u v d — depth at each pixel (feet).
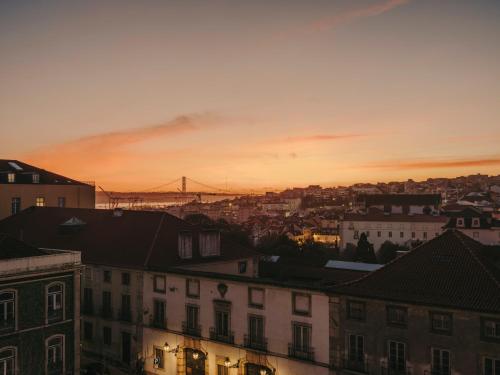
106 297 152.76
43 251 118.62
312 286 110.63
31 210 204.95
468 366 91.20
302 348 111.96
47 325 110.63
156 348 139.33
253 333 120.16
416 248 107.65
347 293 103.96
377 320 101.60
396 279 102.06
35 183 229.04
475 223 392.47
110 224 173.58
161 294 139.03
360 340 104.06
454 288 94.53
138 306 143.43
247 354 120.26
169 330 136.05
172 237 157.17
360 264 153.99
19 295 105.91
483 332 90.07
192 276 130.93
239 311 122.52
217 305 126.82
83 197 247.29
